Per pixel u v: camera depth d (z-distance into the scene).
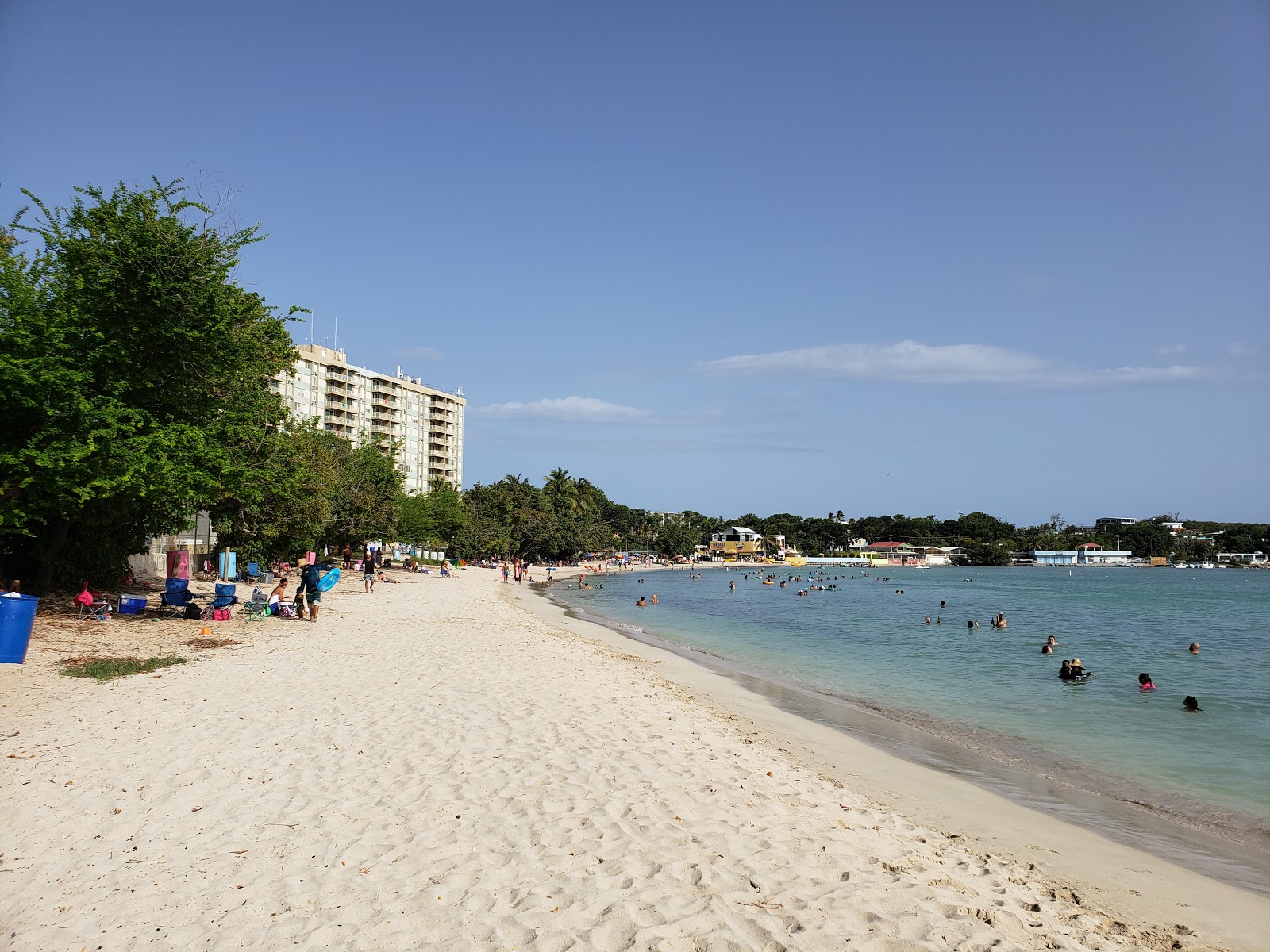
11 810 7.37
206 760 9.09
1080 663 25.36
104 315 19.89
